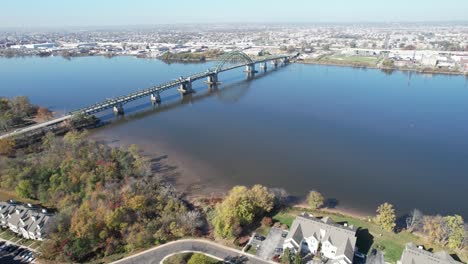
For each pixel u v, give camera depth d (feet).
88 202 378.53
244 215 370.32
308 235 335.47
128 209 371.76
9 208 387.96
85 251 331.16
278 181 494.59
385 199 442.91
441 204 429.38
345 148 604.08
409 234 366.84
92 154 490.08
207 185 486.38
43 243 336.49
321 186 477.36
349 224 382.42
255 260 323.57
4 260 325.01
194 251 335.47
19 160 479.00
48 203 416.46
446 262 284.00
